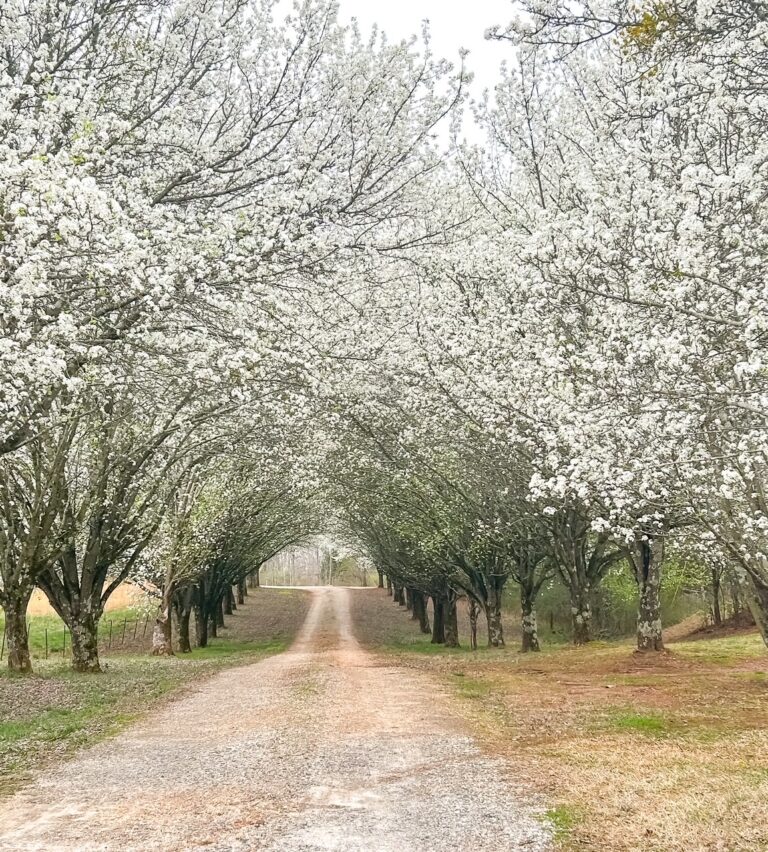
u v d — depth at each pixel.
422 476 27.78
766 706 13.52
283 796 8.74
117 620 46.44
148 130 14.07
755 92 10.66
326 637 44.03
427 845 7.02
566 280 12.80
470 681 19.19
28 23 13.29
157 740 12.51
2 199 10.13
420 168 16.17
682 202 12.09
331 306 18.84
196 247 13.07
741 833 6.79
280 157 15.30
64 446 20.67
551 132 19.02
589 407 14.05
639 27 9.44
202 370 13.25
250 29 15.33
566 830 7.27
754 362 9.34
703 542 17.39
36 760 11.16
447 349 18.50
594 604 41.94
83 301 12.54
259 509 36.78
